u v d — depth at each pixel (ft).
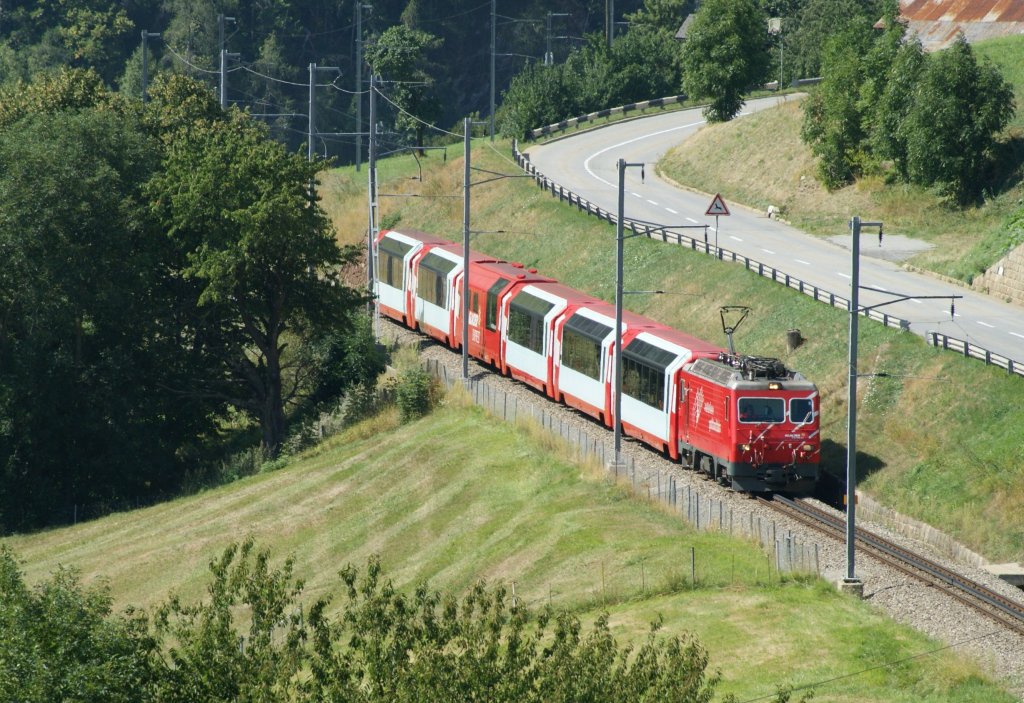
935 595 445.78
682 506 543.39
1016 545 508.12
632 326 654.12
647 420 617.62
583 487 596.70
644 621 447.83
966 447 569.64
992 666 390.01
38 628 295.69
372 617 295.48
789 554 476.54
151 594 619.26
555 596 492.95
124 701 288.71
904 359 640.99
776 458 550.77
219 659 294.25
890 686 383.86
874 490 580.30
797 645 413.59
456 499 626.64
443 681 276.21
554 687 278.87
